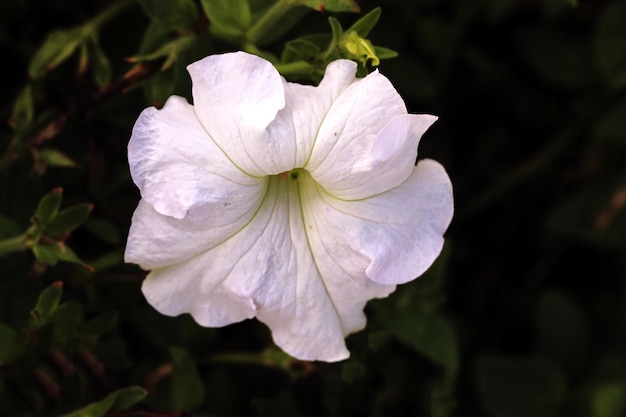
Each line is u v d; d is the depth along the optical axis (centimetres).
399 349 36
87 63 36
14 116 35
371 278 30
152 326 36
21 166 35
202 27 33
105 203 36
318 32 37
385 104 29
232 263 30
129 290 35
